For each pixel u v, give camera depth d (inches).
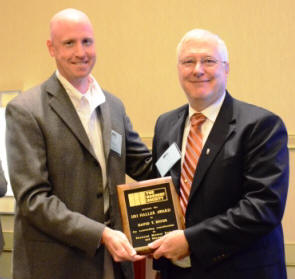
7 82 173.6
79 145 80.4
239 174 75.3
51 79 84.7
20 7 172.1
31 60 171.5
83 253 79.1
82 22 81.3
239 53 143.3
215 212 75.6
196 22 148.6
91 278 79.0
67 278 78.1
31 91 83.5
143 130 156.1
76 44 80.7
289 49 138.4
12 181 78.1
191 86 78.5
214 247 72.6
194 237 73.1
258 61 141.6
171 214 78.5
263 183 72.3
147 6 155.1
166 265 80.5
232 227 71.8
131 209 78.7
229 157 74.8
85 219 76.4
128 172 95.9
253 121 75.3
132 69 157.3
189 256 77.6
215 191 75.2
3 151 165.5
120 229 82.7
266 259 74.8
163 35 153.2
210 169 76.0
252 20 142.0
